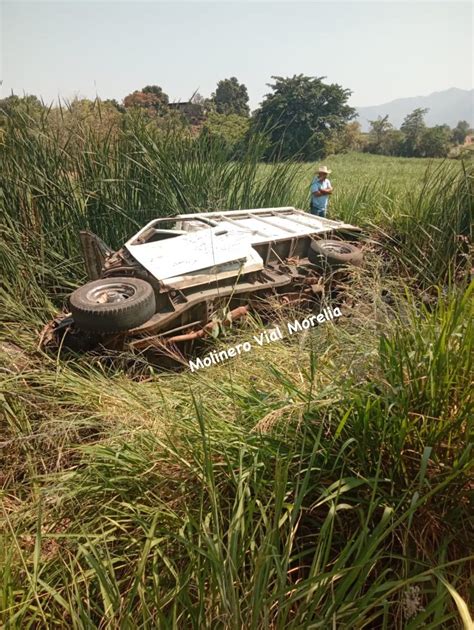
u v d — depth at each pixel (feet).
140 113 24.49
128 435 8.73
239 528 5.99
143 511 7.11
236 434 7.55
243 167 26.13
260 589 5.05
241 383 10.16
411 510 5.15
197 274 14.53
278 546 5.68
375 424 6.60
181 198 24.30
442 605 4.95
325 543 5.80
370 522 6.37
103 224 22.68
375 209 26.30
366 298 11.68
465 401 6.27
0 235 18.95
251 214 20.66
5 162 20.22
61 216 21.53
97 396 11.01
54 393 11.53
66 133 22.34
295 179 30.12
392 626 5.58
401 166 96.27
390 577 5.99
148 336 13.50
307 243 18.72
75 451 9.45
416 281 16.35
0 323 15.74
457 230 18.51
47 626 5.72
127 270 15.49
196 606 5.50
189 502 7.08
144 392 11.05
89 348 13.98
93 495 7.60
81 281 20.35
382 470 6.57
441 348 6.31
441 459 6.40
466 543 6.00
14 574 6.55
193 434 7.80
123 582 6.46
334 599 4.91
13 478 9.37
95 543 6.70
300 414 7.00
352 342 8.98
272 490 6.79
